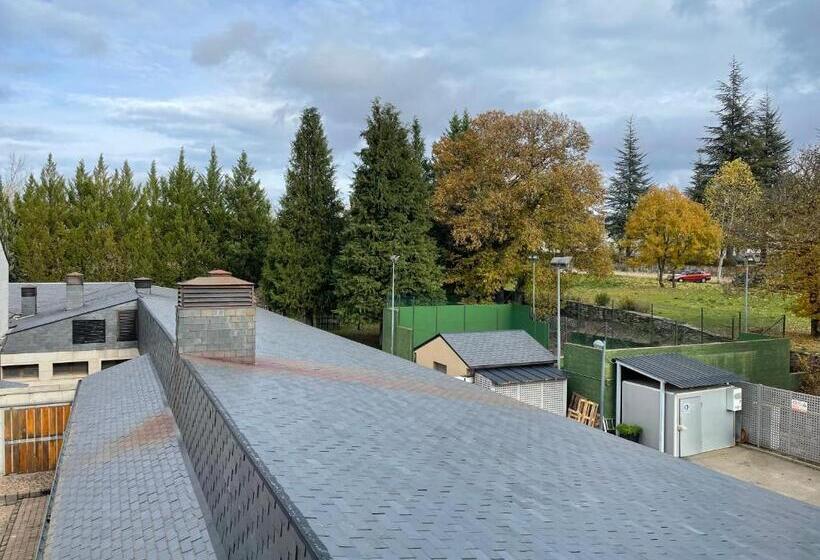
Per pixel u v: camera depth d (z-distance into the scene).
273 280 37.03
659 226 46.00
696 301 38.03
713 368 18.47
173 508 6.08
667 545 4.54
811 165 26.17
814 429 16.61
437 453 6.25
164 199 45.69
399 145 35.03
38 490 14.93
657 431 17.41
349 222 34.75
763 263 27.81
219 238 43.44
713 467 16.36
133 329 22.38
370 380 10.19
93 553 5.45
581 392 19.48
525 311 30.94
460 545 3.78
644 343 27.25
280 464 4.88
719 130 54.62
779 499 7.18
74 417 10.46
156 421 9.18
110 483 7.10
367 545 3.49
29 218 40.62
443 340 21.20
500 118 34.69
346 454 5.59
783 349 21.66
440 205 35.16
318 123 37.69
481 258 34.25
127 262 41.25
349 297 34.38
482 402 10.27
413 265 33.44
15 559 11.61
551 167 33.53
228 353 10.15
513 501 5.04
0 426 16.11
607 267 33.69
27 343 21.12
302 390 8.36
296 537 3.58
